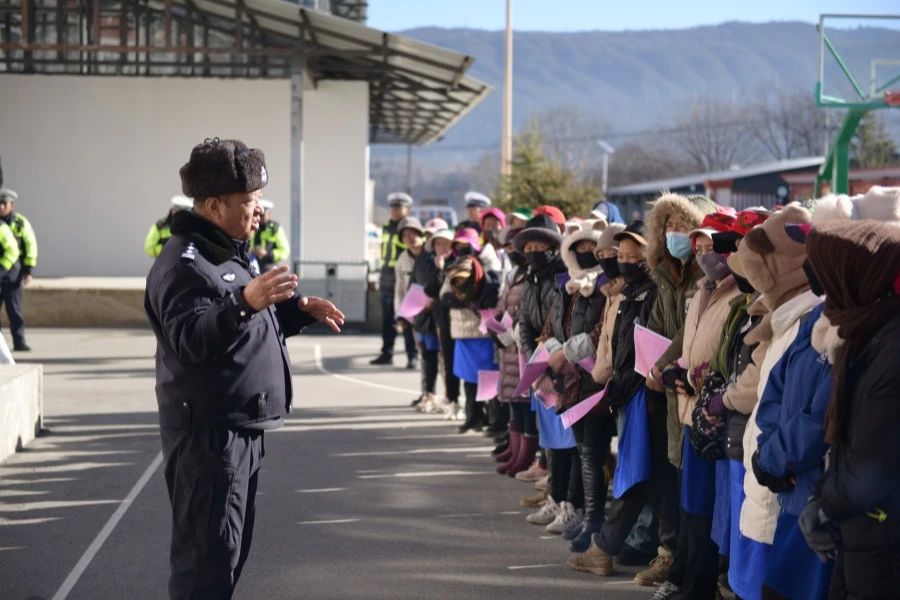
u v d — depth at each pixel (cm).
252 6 2264
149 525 803
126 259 2655
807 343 423
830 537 386
